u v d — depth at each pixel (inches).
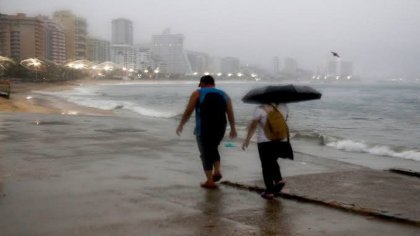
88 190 274.1
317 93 253.8
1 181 295.6
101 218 216.2
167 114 1178.6
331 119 1268.5
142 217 218.7
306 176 318.7
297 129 922.1
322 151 541.0
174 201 251.0
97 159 390.3
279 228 203.8
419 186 288.2
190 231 198.2
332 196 256.7
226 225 207.5
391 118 1325.0
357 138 754.8
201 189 282.2
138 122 795.4
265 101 257.3
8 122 727.1
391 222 214.5
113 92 3855.8
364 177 315.9
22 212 224.4
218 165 285.4
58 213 223.6
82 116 895.7
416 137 791.7
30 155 404.2
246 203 248.5
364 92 5073.8
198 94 280.7
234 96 3351.4
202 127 279.7
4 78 5128.0
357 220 217.5
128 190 276.2
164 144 501.4
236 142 564.4
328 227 205.8
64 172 329.4
